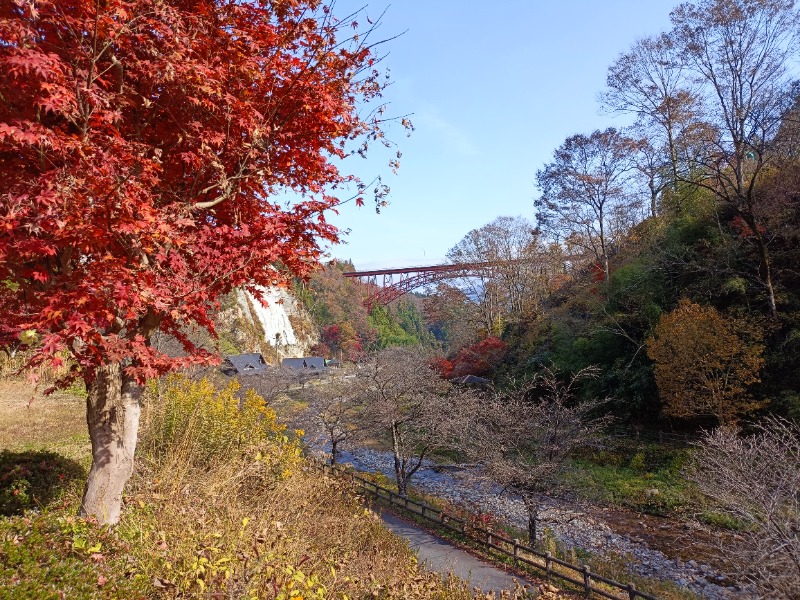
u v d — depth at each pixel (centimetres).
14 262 393
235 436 884
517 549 1147
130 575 367
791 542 661
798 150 1891
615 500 1514
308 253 586
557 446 1259
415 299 11781
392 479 1931
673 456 1630
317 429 2105
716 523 1271
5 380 1662
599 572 1103
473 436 1452
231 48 493
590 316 2478
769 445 855
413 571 656
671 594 993
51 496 660
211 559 403
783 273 1750
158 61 432
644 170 2334
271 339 6488
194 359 471
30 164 438
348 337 7525
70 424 1250
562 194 2825
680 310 1669
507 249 3919
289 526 594
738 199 1798
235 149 522
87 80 395
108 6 395
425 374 2006
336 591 470
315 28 509
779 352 1552
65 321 373
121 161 407
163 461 754
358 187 594
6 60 331
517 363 2842
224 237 515
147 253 468
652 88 2145
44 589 292
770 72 1680
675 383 1592
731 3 1691
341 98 555
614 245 3072
